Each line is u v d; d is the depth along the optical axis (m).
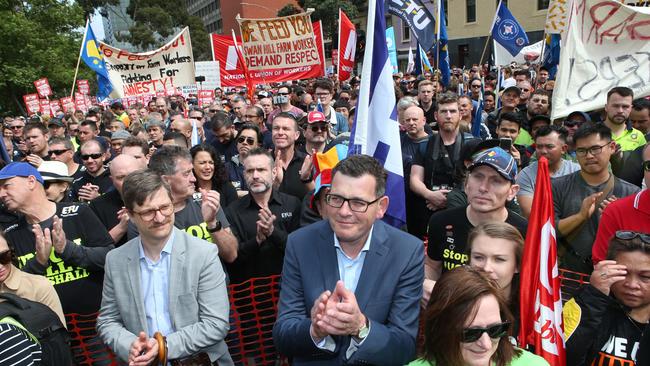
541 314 2.30
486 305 1.79
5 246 2.61
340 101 9.88
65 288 3.33
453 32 36.41
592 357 2.31
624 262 2.21
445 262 3.02
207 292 2.77
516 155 4.72
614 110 5.29
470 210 2.96
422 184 4.65
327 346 2.15
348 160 2.19
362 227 2.15
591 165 3.60
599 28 5.87
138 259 2.77
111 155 7.14
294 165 5.24
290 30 10.64
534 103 6.70
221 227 3.39
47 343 2.54
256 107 8.04
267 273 3.68
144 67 11.07
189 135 7.00
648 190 2.91
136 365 2.36
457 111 4.59
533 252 2.33
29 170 3.34
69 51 27.11
